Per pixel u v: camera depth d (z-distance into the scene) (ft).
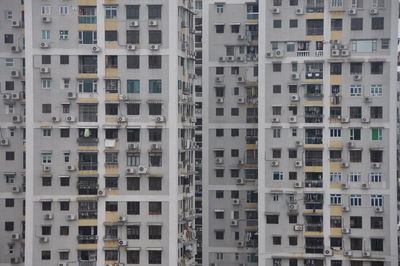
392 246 283.79
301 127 288.30
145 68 270.46
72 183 272.10
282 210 289.53
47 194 272.51
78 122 272.10
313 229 287.69
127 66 271.08
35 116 272.72
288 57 289.33
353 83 286.05
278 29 289.74
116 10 271.49
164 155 269.64
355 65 286.25
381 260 283.79
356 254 284.61
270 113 290.76
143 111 270.46
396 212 284.00
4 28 298.15
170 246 268.41
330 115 287.07
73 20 272.10
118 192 270.67
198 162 384.68
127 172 269.44
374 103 285.02
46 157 272.92
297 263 289.53
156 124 269.85
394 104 283.79
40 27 272.51
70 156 272.31
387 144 284.20
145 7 270.67
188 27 283.18
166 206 269.03
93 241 271.08
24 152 297.53
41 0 272.31
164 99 269.85
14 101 297.33
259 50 290.76
